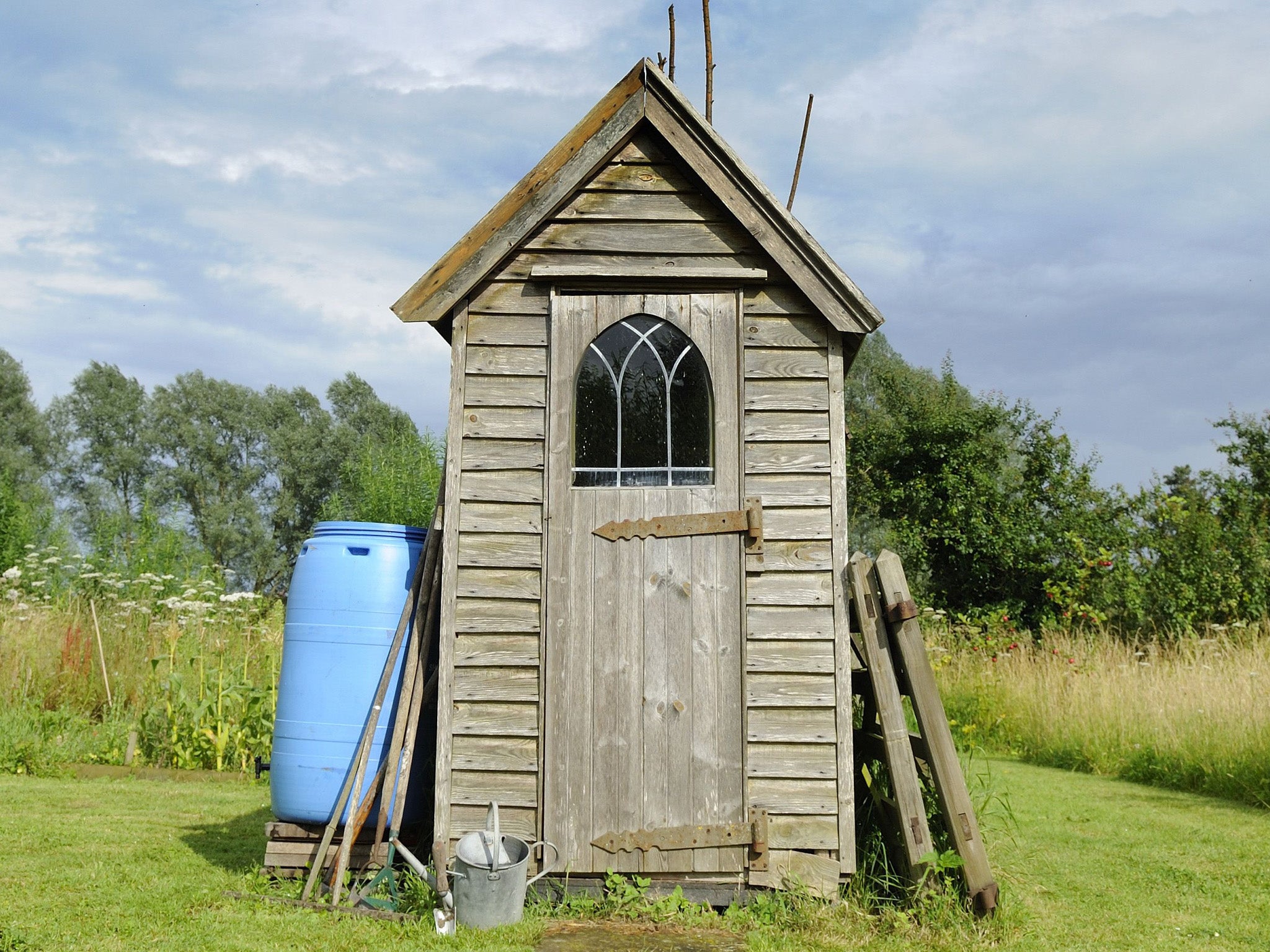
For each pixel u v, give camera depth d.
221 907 5.35
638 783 5.58
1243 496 21.48
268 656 12.04
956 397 27.41
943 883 5.40
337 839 5.91
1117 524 23.22
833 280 5.82
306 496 57.53
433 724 6.16
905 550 25.52
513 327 5.94
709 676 5.66
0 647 11.59
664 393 5.94
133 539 16.36
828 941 4.96
